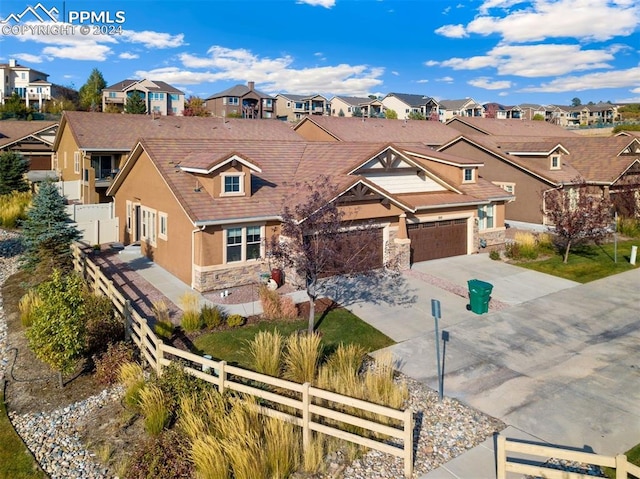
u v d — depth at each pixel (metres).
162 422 9.96
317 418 10.10
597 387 11.66
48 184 20.81
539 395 11.30
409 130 45.81
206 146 23.11
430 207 22.05
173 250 20.42
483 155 34.16
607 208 25.53
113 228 26.47
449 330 15.15
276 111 99.69
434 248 23.52
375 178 22.20
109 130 33.28
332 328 15.10
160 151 21.34
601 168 32.56
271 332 14.65
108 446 9.78
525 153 32.56
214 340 14.07
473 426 10.08
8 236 26.92
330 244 14.03
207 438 8.90
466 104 105.38
